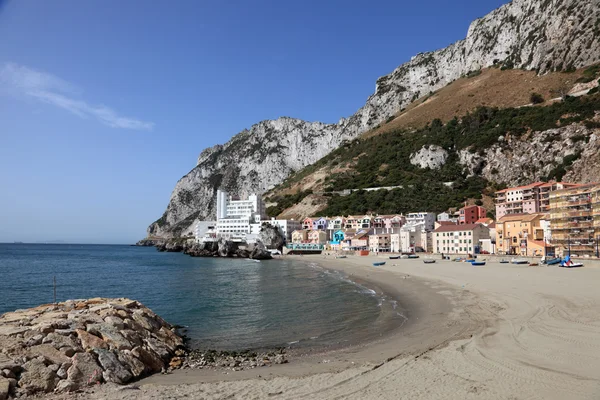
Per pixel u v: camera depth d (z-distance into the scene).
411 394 16.78
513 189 125.38
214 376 21.25
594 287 43.53
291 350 26.81
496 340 24.53
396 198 169.88
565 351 21.50
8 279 81.19
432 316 34.84
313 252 164.88
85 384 18.91
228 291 59.47
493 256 89.75
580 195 80.94
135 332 26.12
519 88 197.62
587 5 189.00
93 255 197.00
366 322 34.72
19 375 18.11
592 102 144.50
